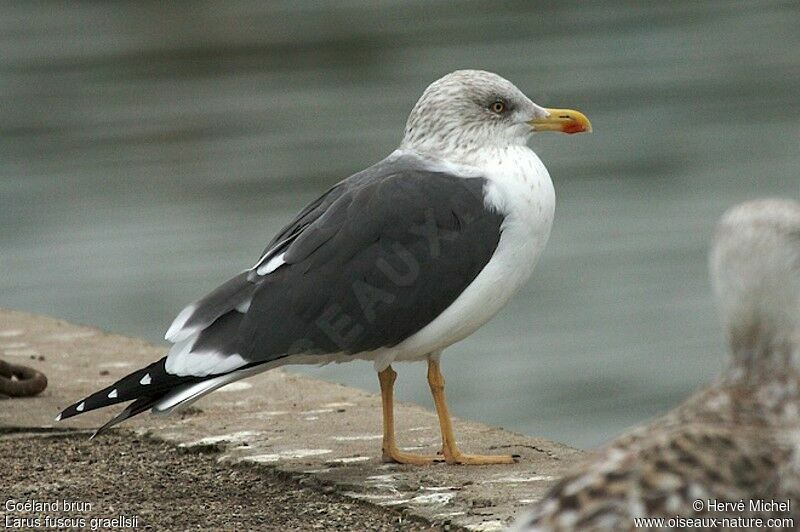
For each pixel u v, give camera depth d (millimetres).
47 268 21250
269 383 11297
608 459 5344
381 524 8266
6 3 36031
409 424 10273
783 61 31047
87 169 25438
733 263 5699
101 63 31578
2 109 28672
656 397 17344
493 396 17250
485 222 9375
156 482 9062
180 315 9055
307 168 25281
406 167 9609
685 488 5203
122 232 22578
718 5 35531
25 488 8914
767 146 26016
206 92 29594
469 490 8703
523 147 9930
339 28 34188
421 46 32656
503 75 30453
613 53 31922
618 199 23500
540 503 5348
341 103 28828
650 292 20062
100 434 9922
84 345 12344
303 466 9242
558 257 21250
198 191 24203
